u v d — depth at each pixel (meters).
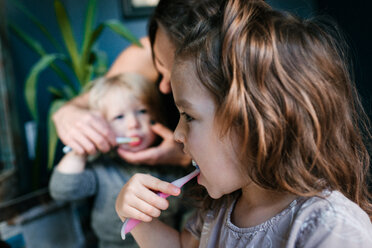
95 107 1.13
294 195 0.43
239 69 0.39
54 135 1.29
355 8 1.09
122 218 0.54
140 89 1.12
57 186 1.08
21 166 1.54
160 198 0.50
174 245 0.60
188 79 0.42
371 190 0.62
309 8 1.31
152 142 1.12
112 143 1.10
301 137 0.39
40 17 1.70
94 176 1.12
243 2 0.42
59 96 1.55
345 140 0.45
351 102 0.48
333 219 0.38
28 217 1.12
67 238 1.22
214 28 0.43
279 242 0.41
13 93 1.52
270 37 0.39
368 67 1.08
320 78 0.40
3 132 1.43
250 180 0.44
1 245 0.88
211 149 0.42
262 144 0.39
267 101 0.38
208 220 0.55
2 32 1.47
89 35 1.42
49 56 1.42
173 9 0.78
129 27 1.69
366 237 0.37
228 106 0.39
